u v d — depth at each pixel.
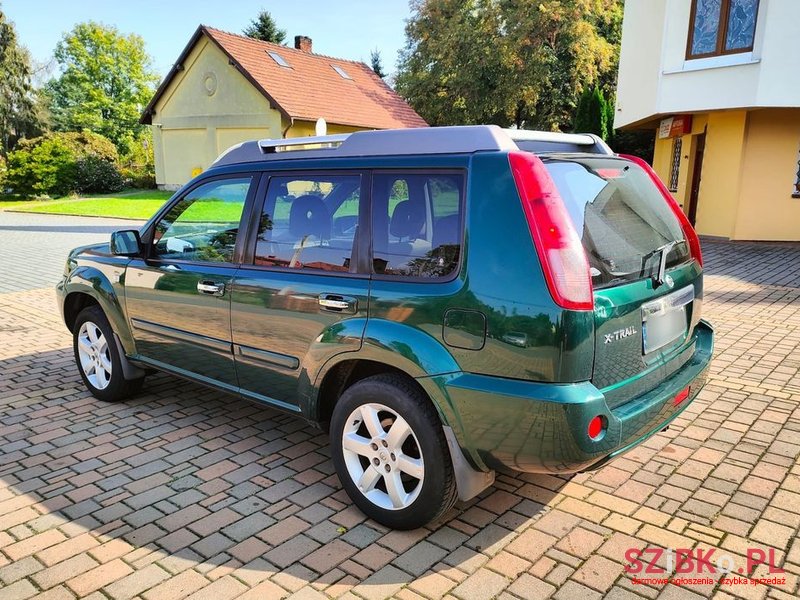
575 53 32.03
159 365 4.45
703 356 3.59
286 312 3.46
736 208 15.11
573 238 2.60
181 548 3.02
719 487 3.58
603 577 2.80
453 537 3.11
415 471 3.01
